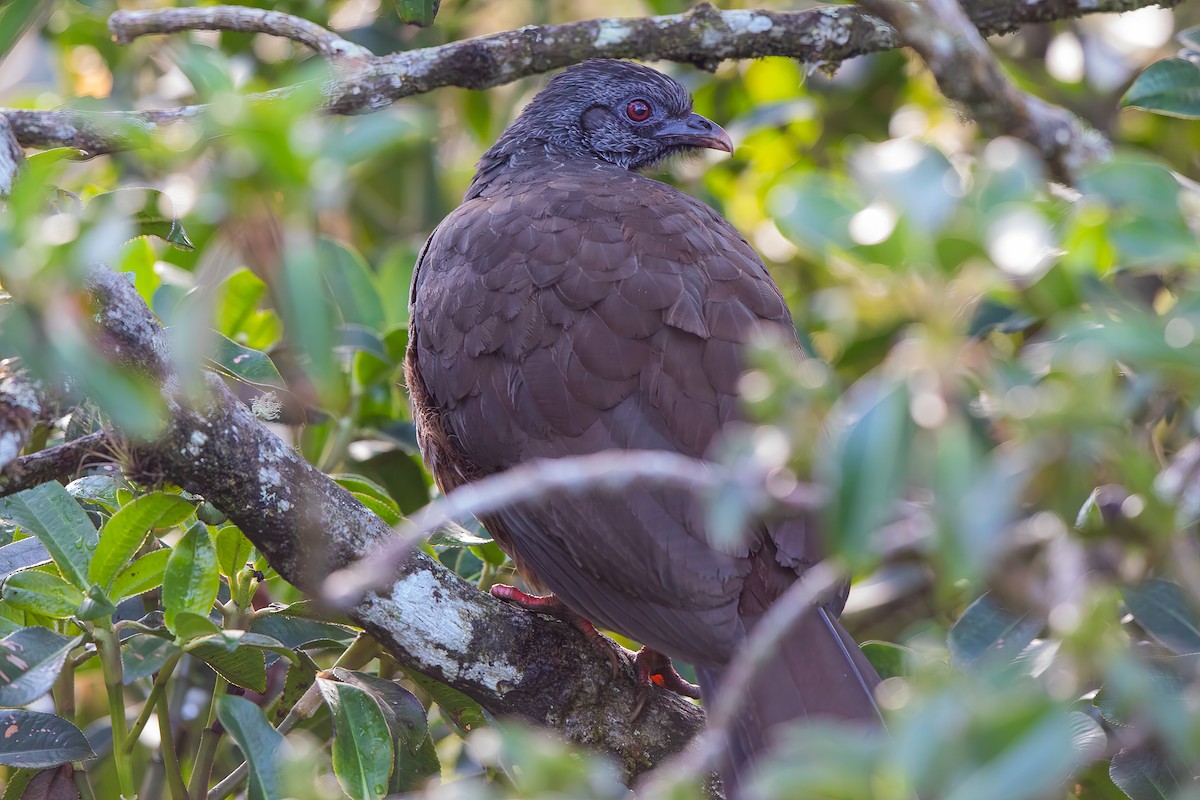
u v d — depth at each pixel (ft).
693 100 39.83
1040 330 25.38
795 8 38.50
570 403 24.43
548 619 24.41
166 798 28.32
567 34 29.73
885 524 13.89
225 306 30.09
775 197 13.39
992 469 11.98
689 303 24.76
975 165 14.17
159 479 21.36
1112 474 14.33
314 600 22.22
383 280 33.94
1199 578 13.25
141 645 20.39
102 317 19.92
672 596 22.58
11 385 20.30
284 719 23.66
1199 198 16.33
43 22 33.22
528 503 24.11
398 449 31.01
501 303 25.73
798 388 12.72
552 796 11.93
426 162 40.75
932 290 12.81
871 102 40.22
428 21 27.48
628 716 23.82
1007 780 10.12
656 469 14.35
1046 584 13.39
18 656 20.22
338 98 27.91
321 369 12.71
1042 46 41.01
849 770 10.87
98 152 24.80
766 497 13.05
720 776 21.04
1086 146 19.77
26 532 24.39
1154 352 12.25
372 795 20.83
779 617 13.73
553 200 27.48
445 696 23.76
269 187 13.35
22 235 14.12
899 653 25.62
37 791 22.48
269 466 21.71
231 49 35.96
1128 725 19.17
